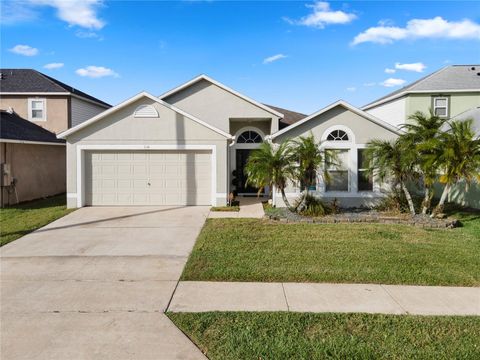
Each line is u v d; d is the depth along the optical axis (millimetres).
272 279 6105
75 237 9078
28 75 22531
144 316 4750
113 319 4664
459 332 4340
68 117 21547
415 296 5453
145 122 13477
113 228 10062
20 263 7004
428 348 3994
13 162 14844
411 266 6676
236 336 4227
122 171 13688
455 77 21938
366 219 10836
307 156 11297
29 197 15969
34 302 5180
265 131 17656
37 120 21375
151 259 7266
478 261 6969
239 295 5465
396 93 23609
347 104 13305
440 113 21484
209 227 10008
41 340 4156
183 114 13461
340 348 3982
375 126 13555
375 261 6949
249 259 7074
